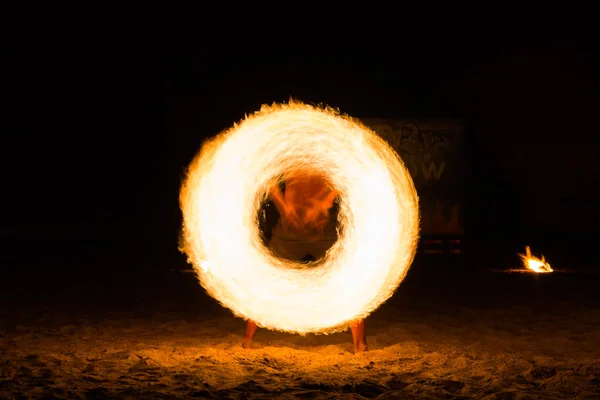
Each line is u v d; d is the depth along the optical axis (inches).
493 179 923.4
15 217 1211.9
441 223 651.5
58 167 1294.3
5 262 577.6
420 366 232.5
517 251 693.9
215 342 277.0
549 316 333.7
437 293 410.9
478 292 414.9
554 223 887.7
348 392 202.5
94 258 615.5
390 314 341.7
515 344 273.7
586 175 883.4
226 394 198.8
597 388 204.4
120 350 258.4
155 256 634.2
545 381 212.2
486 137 927.7
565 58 891.4
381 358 246.4
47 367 229.5
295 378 216.7
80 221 1161.4
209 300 383.2
